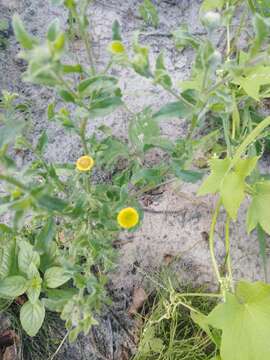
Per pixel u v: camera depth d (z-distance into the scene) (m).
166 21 0.47
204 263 0.38
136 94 0.41
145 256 0.38
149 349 0.34
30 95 0.43
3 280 0.32
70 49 0.44
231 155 0.36
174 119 0.42
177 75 0.45
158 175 0.31
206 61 0.23
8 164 0.23
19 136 0.28
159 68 0.24
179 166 0.30
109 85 0.24
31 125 0.40
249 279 0.38
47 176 0.29
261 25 0.22
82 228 0.29
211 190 0.32
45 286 0.33
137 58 0.23
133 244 0.38
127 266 0.38
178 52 0.46
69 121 0.26
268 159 0.42
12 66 0.44
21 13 0.46
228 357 0.29
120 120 0.42
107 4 0.47
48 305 0.28
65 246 0.34
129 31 0.46
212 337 0.31
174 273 0.38
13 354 0.34
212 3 0.38
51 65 0.19
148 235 0.39
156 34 0.46
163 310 0.35
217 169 0.32
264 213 0.32
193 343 0.35
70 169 0.31
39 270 0.35
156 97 0.43
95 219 0.29
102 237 0.30
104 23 0.46
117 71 0.44
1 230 0.29
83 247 0.29
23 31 0.19
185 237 0.39
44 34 0.46
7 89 0.43
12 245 0.33
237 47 0.45
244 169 0.31
